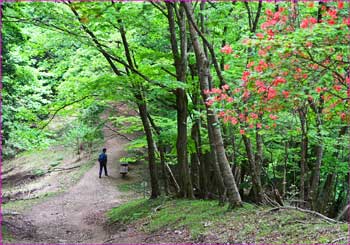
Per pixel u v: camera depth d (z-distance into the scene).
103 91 12.20
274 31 5.76
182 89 13.18
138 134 30.02
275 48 5.41
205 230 8.97
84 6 10.46
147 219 12.02
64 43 13.53
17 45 14.02
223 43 12.03
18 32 12.62
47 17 11.22
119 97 12.62
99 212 16.45
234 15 11.14
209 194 14.42
